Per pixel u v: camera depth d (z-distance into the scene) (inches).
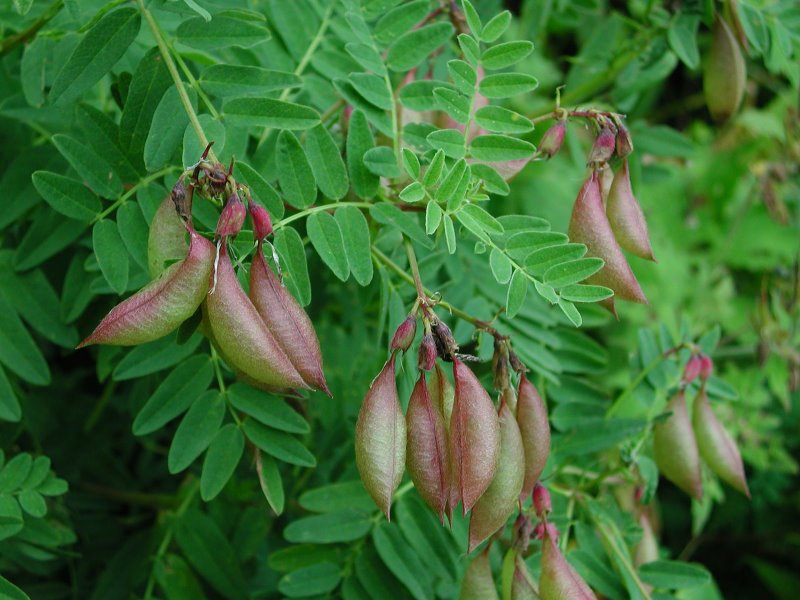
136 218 11.0
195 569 13.3
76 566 13.6
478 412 9.9
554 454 12.7
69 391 14.0
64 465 13.7
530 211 18.0
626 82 14.3
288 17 12.6
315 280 13.5
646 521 13.6
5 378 11.4
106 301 12.3
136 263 11.3
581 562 12.3
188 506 13.1
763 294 15.7
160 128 10.5
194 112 10.3
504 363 10.5
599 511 12.6
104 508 13.9
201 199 10.8
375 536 11.9
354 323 14.5
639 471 12.8
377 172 10.9
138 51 11.8
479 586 11.2
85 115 10.8
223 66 10.8
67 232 11.7
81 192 10.9
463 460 9.9
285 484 13.5
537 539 11.5
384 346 13.2
